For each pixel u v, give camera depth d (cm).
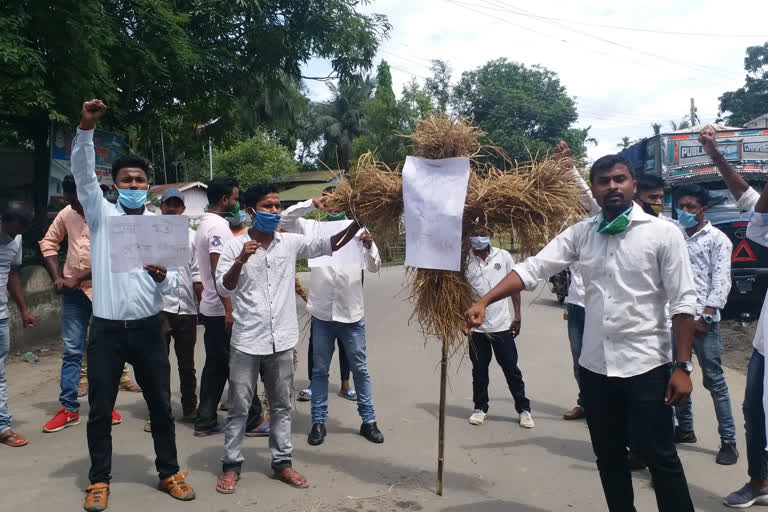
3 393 438
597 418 291
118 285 336
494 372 667
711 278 410
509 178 338
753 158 1123
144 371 348
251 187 366
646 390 273
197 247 457
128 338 339
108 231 340
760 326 323
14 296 473
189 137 1342
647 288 277
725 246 409
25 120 988
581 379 300
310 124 4219
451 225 341
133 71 909
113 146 1088
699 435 454
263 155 3297
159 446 355
